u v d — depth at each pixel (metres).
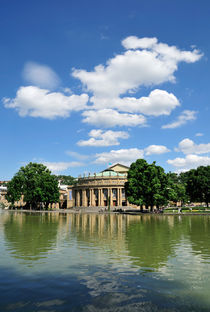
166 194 92.38
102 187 141.75
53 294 9.98
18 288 10.59
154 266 13.84
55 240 23.34
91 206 140.12
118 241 22.75
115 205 140.88
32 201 135.88
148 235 27.12
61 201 174.00
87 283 11.15
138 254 16.94
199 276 12.12
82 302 9.25
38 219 57.28
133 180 88.94
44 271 12.89
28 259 15.41
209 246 20.09
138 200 86.88
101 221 50.34
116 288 10.58
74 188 156.50
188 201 144.00
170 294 9.97
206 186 90.75
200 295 9.88
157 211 85.12
